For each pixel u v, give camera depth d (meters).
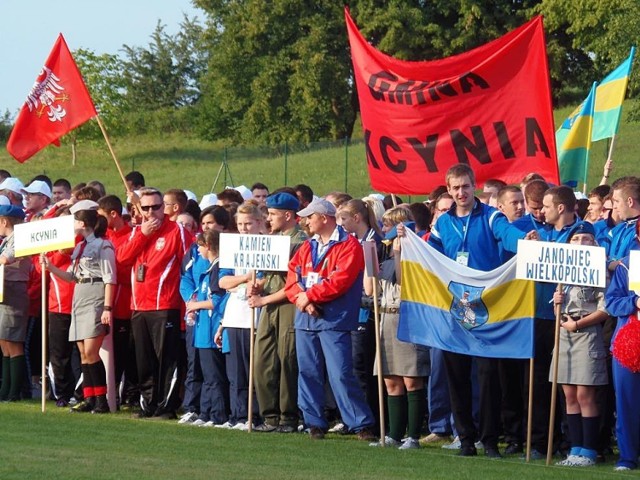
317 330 17.34
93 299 20.52
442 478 13.53
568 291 15.93
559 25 87.00
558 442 17.02
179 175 73.88
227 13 100.75
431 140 20.30
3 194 24.91
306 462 14.66
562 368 15.87
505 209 18.17
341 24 92.94
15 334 21.88
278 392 18.39
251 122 94.00
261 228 18.56
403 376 17.00
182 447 15.77
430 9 92.31
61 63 23.48
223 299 19.02
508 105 19.94
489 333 16.08
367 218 18.31
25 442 15.76
